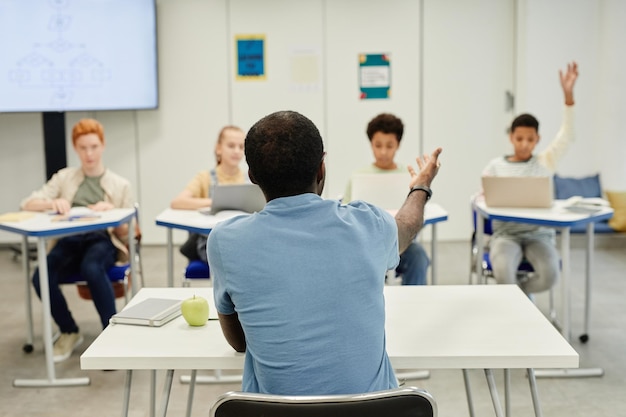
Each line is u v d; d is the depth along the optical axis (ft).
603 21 19.61
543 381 10.80
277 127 4.89
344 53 20.24
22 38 18.67
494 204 12.05
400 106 20.45
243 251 4.85
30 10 18.61
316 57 20.21
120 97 19.39
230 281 4.89
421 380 10.91
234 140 12.67
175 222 11.18
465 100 20.49
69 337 12.05
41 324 13.89
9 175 20.43
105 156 20.61
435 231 11.76
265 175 4.92
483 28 20.22
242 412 4.48
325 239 4.85
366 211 5.17
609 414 9.62
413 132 20.57
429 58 20.31
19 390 10.75
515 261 11.78
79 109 19.20
